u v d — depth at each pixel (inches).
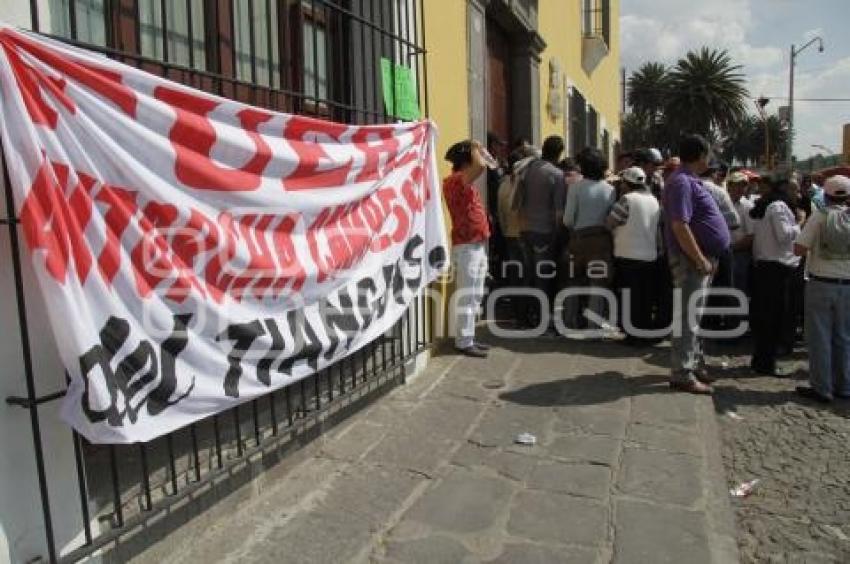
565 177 274.4
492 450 163.5
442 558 119.0
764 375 249.6
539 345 259.6
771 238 240.7
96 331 93.4
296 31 171.6
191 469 126.9
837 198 216.4
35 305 95.0
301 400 157.9
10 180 85.7
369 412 185.8
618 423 181.6
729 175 298.8
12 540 92.9
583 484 146.6
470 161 226.2
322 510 134.6
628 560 118.9
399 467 153.8
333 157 145.8
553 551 121.3
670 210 204.4
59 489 98.5
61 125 91.0
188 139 110.9
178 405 107.7
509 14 336.2
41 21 97.0
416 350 210.4
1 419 91.7
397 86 195.8
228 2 148.3
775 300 243.8
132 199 101.1
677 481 148.5
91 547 99.4
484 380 215.0
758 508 151.6
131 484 115.9
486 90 288.2
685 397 202.4
